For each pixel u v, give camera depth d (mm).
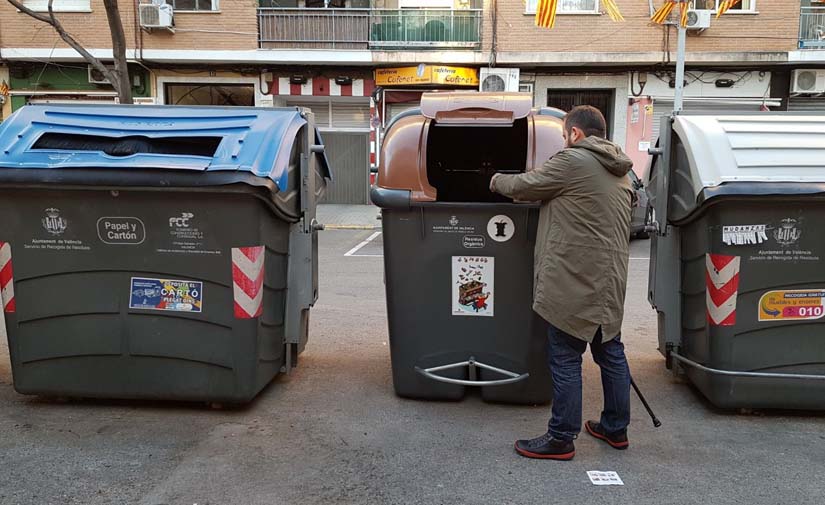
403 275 3963
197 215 3666
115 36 8953
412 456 3416
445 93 4043
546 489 3080
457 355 3998
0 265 3811
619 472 3254
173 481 3133
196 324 3785
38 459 3348
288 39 15852
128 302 3799
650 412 3623
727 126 3852
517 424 3830
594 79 15680
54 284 3814
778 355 3779
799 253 3678
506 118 3850
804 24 15336
